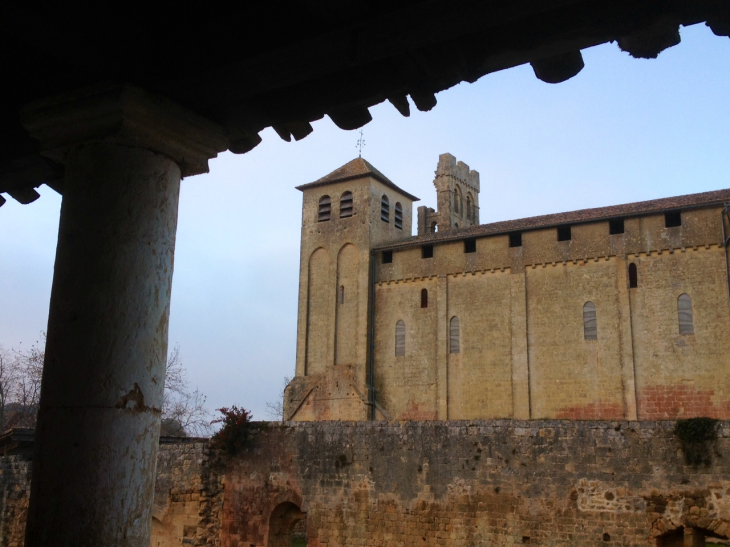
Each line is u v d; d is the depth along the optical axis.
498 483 23.34
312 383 54.09
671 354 42.59
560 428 22.84
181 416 56.34
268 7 5.34
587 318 45.38
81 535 4.96
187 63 5.59
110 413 5.15
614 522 21.58
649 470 21.44
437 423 24.73
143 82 5.70
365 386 51.50
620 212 45.84
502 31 5.29
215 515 27.75
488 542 23.14
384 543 24.73
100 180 5.46
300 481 26.59
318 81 6.04
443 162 74.50
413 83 5.61
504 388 46.97
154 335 5.49
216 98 5.86
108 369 5.20
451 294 50.28
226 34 5.45
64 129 5.63
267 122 6.34
